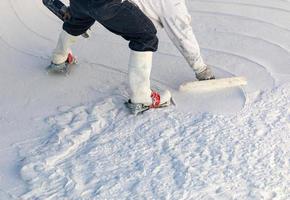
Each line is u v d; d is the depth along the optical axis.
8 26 4.10
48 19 4.22
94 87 3.38
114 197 2.50
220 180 2.59
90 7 2.74
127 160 2.74
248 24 4.16
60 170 2.67
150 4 3.03
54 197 2.51
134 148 2.83
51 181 2.60
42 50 3.81
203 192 2.52
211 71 3.39
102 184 2.58
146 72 3.00
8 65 3.62
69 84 3.41
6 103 3.23
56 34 4.03
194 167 2.67
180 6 3.08
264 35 4.00
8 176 2.66
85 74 3.52
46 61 3.68
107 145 2.85
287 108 3.14
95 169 2.68
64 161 2.74
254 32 4.05
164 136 2.91
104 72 3.54
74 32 3.23
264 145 2.83
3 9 4.32
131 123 3.03
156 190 2.54
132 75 3.00
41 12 4.31
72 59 3.56
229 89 3.34
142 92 3.04
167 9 3.05
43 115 3.12
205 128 2.97
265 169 2.67
